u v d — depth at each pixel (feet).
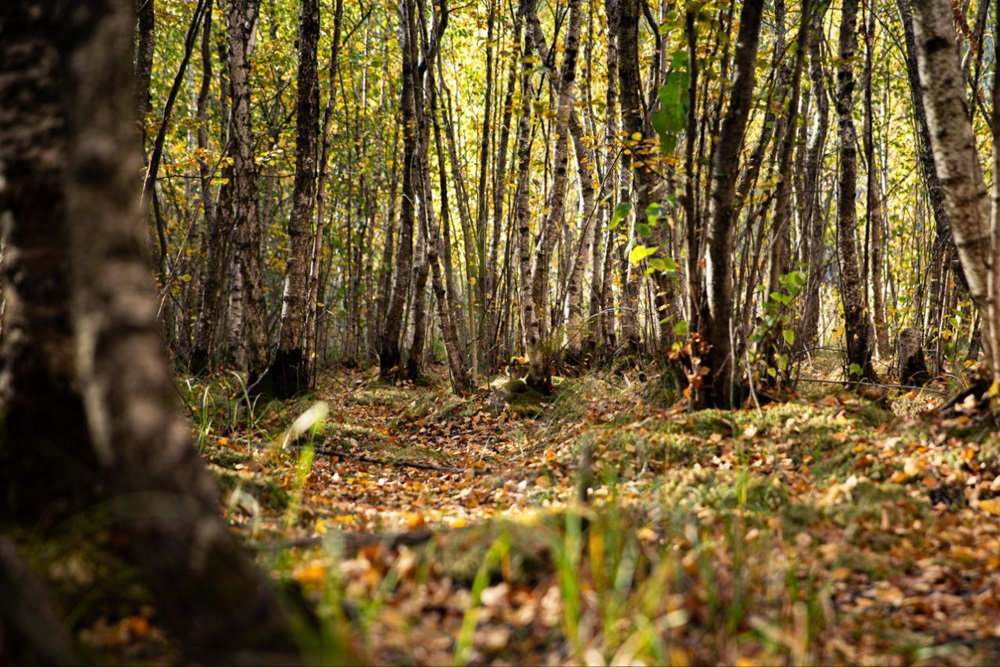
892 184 52.65
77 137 8.01
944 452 16.67
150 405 7.56
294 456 23.97
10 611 7.04
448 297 39.60
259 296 36.17
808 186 33.01
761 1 21.65
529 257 37.24
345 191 70.79
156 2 42.98
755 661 8.98
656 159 24.26
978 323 33.22
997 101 15.99
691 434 21.09
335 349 84.53
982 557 12.53
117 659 8.17
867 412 21.62
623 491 17.78
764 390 24.75
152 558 7.56
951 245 32.27
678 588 10.14
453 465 25.55
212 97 63.26
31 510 10.12
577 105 34.27
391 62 59.98
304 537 12.85
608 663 8.58
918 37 17.56
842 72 32.17
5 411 10.31
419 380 49.88
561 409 30.60
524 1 40.60
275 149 46.06
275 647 7.71
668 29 23.11
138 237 8.29
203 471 8.11
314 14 36.09
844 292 32.65
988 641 10.05
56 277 10.27
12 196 10.32
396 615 9.14
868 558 12.68
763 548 12.61
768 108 24.88
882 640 10.16
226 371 43.60
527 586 10.00
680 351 24.06
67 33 8.41
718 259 22.67
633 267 42.29
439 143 39.24
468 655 8.66
